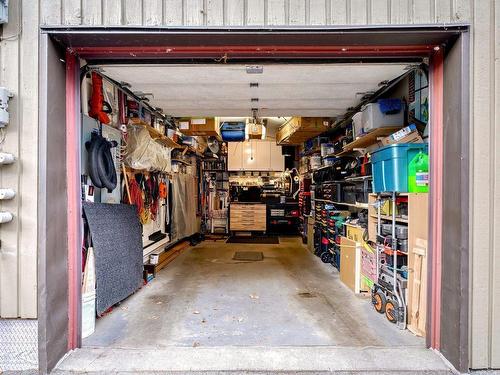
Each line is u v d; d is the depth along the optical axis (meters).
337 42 2.14
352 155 4.86
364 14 2.04
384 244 3.14
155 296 3.62
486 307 2.06
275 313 3.12
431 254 2.33
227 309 3.23
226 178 8.99
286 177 9.10
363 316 3.04
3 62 2.07
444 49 2.20
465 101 2.04
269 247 6.86
